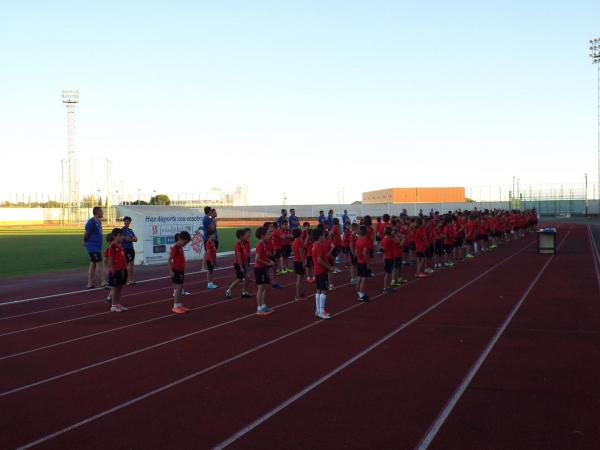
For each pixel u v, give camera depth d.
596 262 19.31
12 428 5.20
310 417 5.33
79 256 25.73
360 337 8.62
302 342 8.38
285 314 10.77
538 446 4.60
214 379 6.60
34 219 81.06
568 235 36.19
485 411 5.39
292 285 15.03
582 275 15.71
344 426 5.10
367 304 11.68
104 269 15.02
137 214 21.22
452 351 7.66
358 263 12.09
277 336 8.82
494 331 8.84
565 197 75.25
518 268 17.84
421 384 6.25
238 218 81.69
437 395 5.88
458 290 13.35
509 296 12.28
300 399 5.84
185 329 9.51
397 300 12.10
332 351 7.79
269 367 7.05
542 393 5.88
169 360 7.49
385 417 5.29
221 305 12.00
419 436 4.84
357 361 7.25
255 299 12.77
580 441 4.68
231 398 5.91
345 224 24.44
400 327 9.29
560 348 7.72
